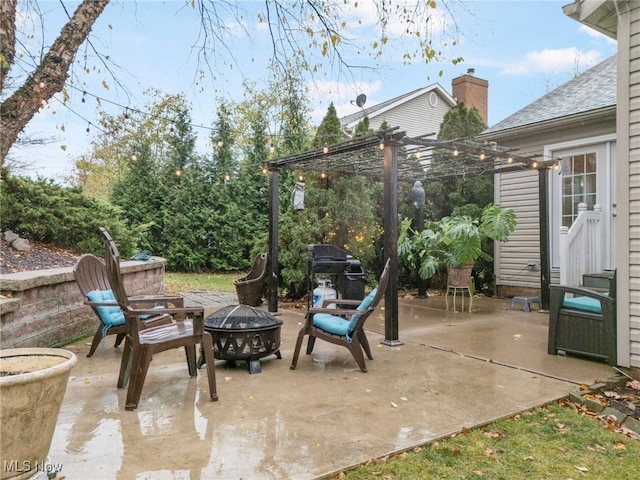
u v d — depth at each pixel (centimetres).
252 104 1244
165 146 1250
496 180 850
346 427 263
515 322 586
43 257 618
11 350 222
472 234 661
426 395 318
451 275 687
